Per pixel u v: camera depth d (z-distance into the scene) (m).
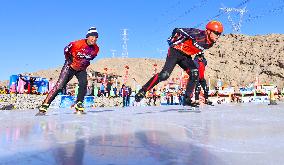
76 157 1.91
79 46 6.26
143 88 6.08
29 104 16.81
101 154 1.99
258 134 2.88
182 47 6.07
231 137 2.70
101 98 21.91
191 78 6.94
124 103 18.95
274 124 3.73
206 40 5.95
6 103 15.47
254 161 1.79
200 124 3.78
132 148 2.19
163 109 8.44
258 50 112.00
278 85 94.38
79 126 3.67
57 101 16.48
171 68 6.11
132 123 4.00
